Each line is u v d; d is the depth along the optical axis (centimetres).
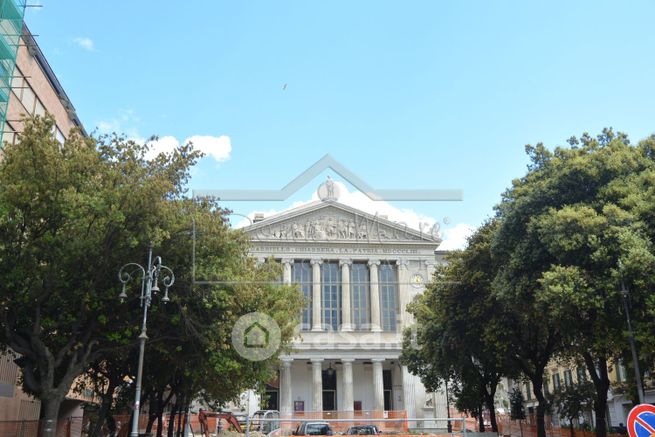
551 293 2159
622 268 2042
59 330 2312
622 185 2336
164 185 2136
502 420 5000
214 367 2584
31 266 2012
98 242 2055
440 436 2788
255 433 3244
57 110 3962
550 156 2759
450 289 3181
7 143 2141
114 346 2409
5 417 3112
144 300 2206
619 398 4697
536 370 3075
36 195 1986
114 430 3644
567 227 2250
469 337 3256
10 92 3180
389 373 7431
